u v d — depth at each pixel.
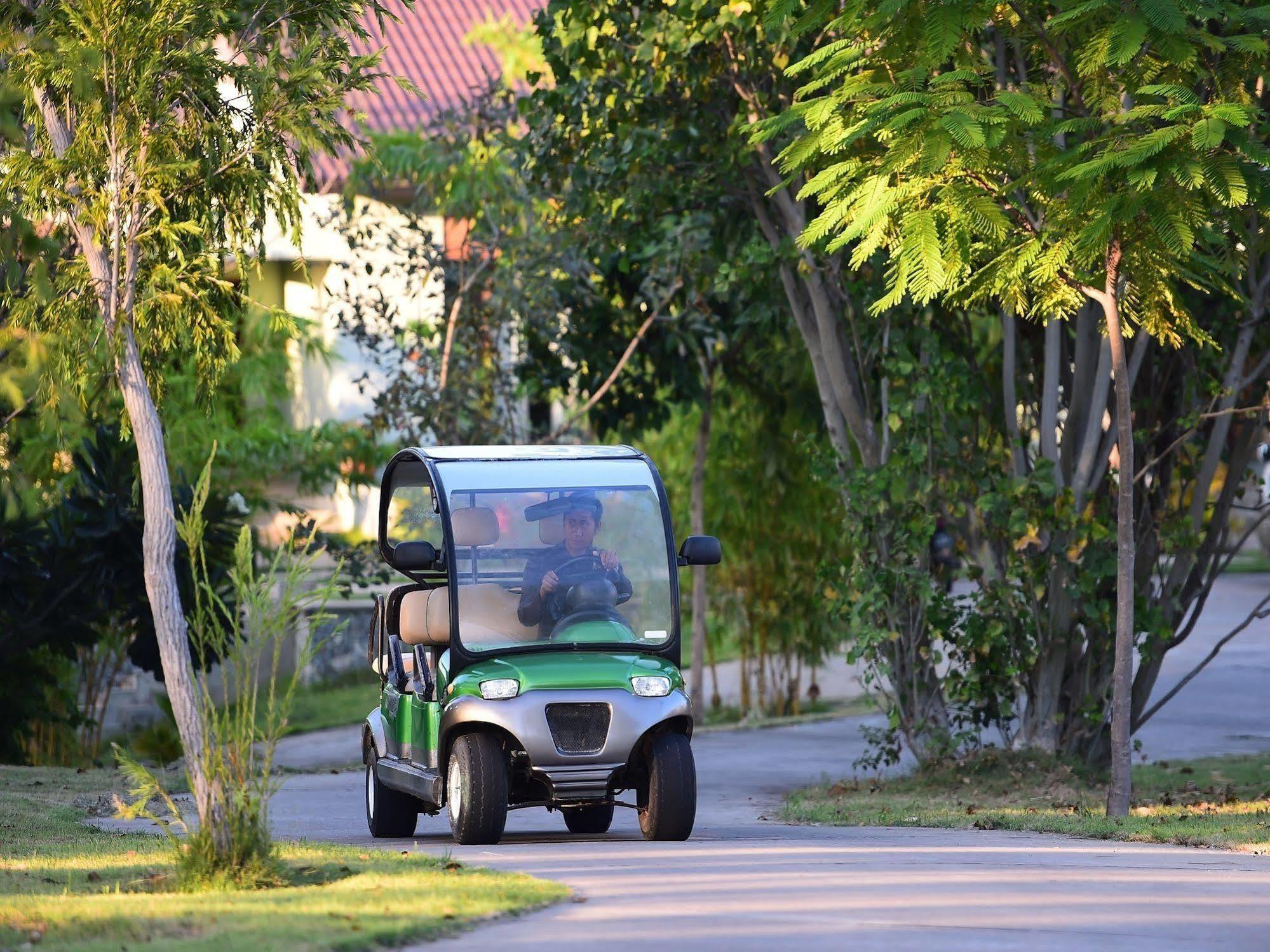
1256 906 19.45
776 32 39.06
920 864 23.70
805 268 44.28
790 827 35.03
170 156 26.09
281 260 76.94
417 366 63.09
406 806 33.44
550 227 59.38
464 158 63.38
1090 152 29.22
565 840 30.52
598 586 30.66
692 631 71.56
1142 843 29.55
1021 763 43.28
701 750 57.81
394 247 63.72
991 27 35.12
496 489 30.81
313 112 27.59
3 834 31.11
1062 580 43.59
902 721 45.47
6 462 47.38
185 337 27.55
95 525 51.00
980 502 42.25
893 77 31.20
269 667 78.50
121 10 25.78
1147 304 33.09
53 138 27.12
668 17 43.03
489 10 79.00
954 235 29.47
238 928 17.31
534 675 29.09
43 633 52.66
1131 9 28.92
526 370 59.91
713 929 17.59
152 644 53.09
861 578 44.47
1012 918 18.39
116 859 25.41
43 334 28.38
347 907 18.72
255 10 28.95
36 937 17.03
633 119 46.59
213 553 53.38
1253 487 47.56
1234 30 31.11
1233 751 54.28
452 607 30.05
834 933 17.39
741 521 73.69
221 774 21.97
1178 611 45.38
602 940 16.97
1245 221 34.97
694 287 56.00
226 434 71.12
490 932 17.48
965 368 43.72
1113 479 44.84
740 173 46.62
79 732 67.00
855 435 46.50
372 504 78.19
